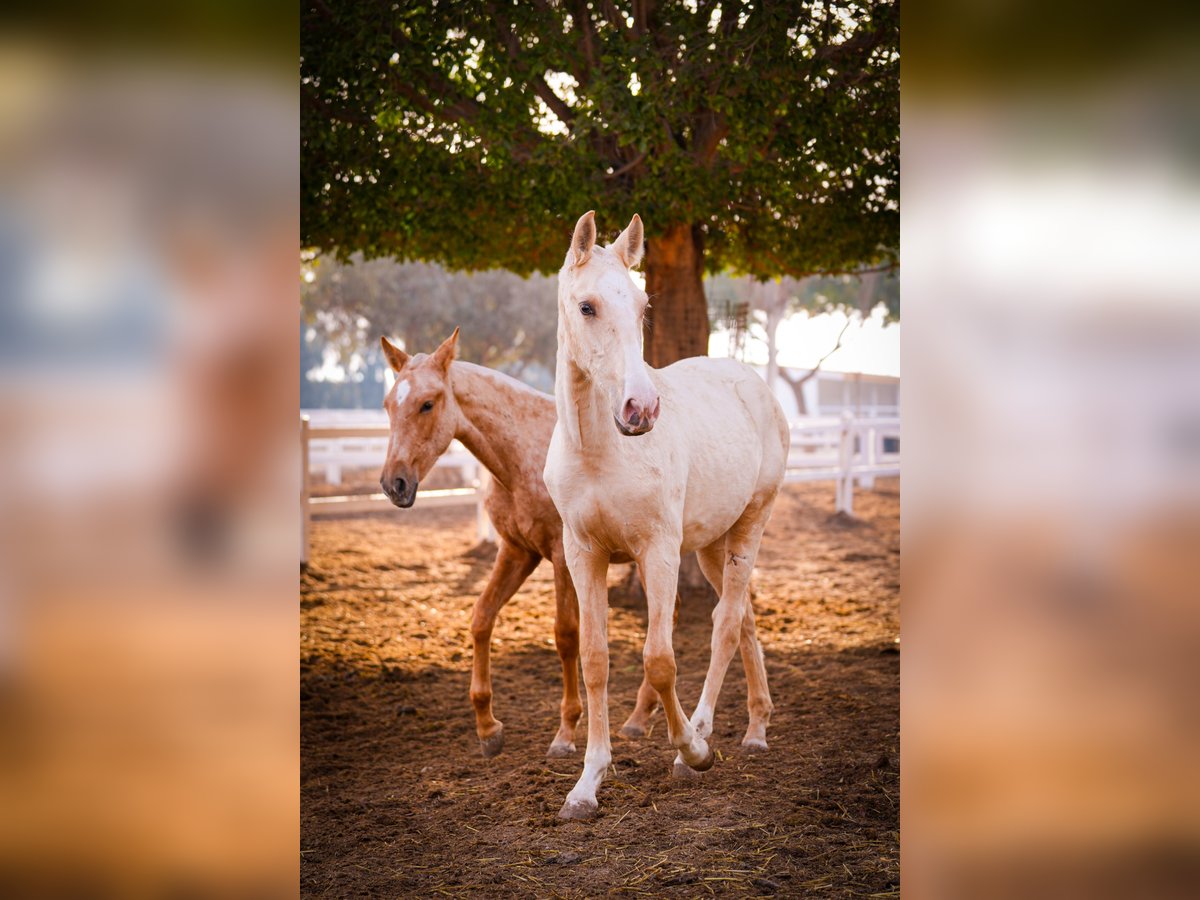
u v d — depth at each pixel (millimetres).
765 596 7789
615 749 4301
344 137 5469
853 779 3811
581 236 3369
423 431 4078
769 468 4508
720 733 4473
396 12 5195
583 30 5562
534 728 4719
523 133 5742
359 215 5820
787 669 5629
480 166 5867
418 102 5566
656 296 7105
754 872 3020
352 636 6480
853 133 6137
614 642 6340
